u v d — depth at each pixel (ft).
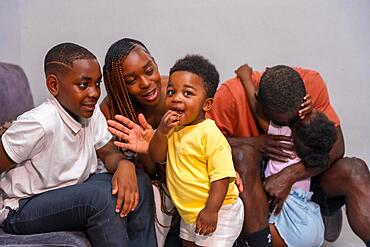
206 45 6.73
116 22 6.84
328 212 4.98
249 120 4.78
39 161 3.77
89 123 4.09
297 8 6.52
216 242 3.84
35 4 6.91
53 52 3.78
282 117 4.40
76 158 3.95
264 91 4.31
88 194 3.67
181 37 6.76
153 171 4.44
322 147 4.38
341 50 6.52
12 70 5.36
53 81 3.78
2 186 3.94
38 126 3.61
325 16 6.48
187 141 3.79
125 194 3.74
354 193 4.44
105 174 4.16
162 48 6.81
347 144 6.64
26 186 3.86
